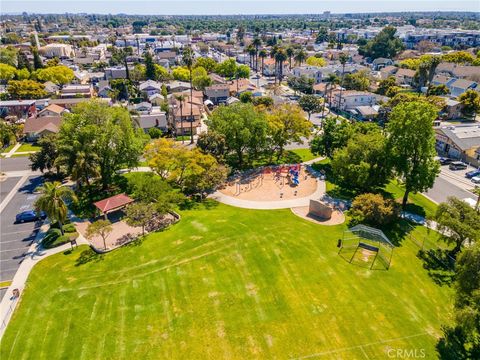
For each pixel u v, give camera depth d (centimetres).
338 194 6234
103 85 13900
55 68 14712
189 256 4316
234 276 3975
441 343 3139
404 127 5034
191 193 6253
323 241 4659
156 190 5381
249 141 7119
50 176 6725
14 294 3797
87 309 3575
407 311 3491
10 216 5481
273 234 4766
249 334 3238
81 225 5316
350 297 3656
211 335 3234
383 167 5612
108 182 6362
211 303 3597
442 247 4619
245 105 7425
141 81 15825
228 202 5934
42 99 11975
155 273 4056
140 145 6388
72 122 5856
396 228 4991
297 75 16138
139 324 3372
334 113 12038
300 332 3253
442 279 3994
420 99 10306
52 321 3447
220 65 17375
